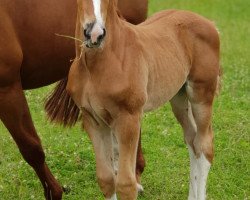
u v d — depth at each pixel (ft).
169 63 19.08
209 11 55.01
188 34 20.25
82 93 17.53
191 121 21.08
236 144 26.40
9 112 19.81
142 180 23.45
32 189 23.09
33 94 32.07
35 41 20.31
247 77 35.47
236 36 45.57
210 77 20.54
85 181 23.65
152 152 26.05
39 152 20.42
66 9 20.74
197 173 20.84
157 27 19.52
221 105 30.91
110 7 17.01
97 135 17.99
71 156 25.48
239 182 23.30
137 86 17.43
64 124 22.26
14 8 19.84
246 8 56.29
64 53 20.89
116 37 17.25
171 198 22.06
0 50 19.39
